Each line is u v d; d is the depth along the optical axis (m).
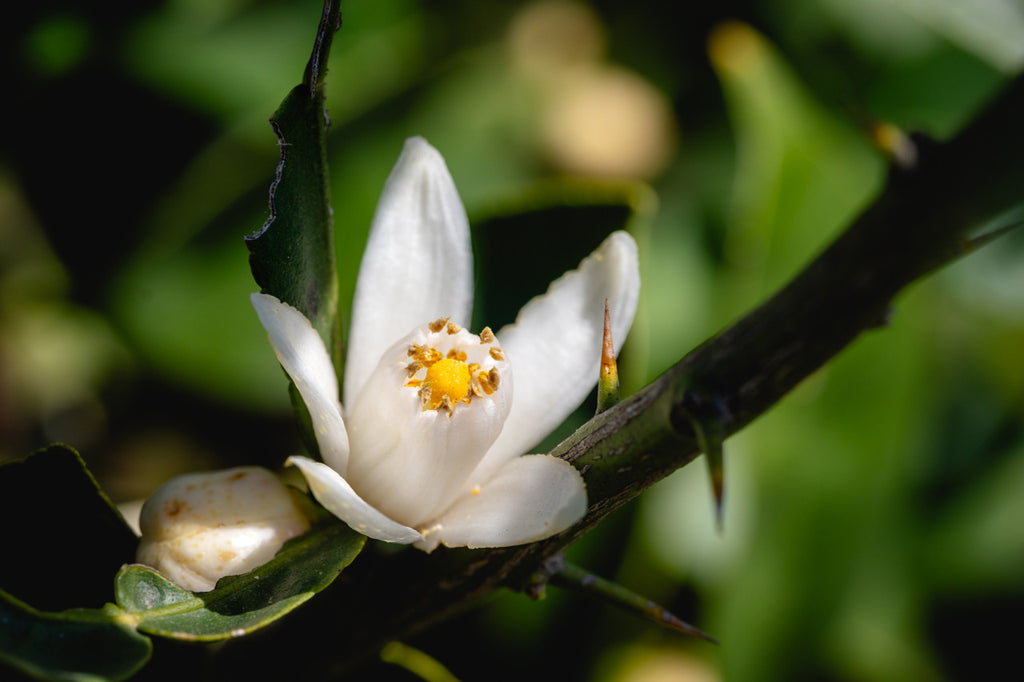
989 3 0.30
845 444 0.31
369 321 0.25
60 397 0.35
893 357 0.31
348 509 0.23
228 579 0.23
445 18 0.37
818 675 0.30
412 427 0.24
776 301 0.23
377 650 0.24
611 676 0.30
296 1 0.36
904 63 0.36
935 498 0.34
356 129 0.35
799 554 0.31
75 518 0.24
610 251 0.25
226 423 0.35
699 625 0.31
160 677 0.24
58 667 0.23
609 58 0.38
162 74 0.34
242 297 0.34
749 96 0.32
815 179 0.31
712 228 0.36
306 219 0.24
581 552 0.30
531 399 0.25
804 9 0.37
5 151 0.34
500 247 0.27
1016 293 0.34
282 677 0.24
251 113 0.34
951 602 0.33
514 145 0.37
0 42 0.33
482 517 0.24
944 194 0.22
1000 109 0.22
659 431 0.23
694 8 0.38
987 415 0.34
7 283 0.34
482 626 0.29
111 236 0.35
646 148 0.38
